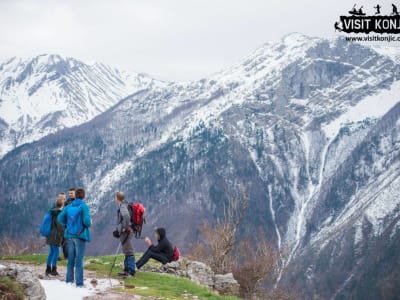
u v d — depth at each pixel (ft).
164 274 82.64
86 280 71.20
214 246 164.76
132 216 76.74
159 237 84.53
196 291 73.10
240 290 166.30
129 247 76.18
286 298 197.98
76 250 66.49
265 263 176.45
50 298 58.49
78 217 66.95
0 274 54.95
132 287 69.05
